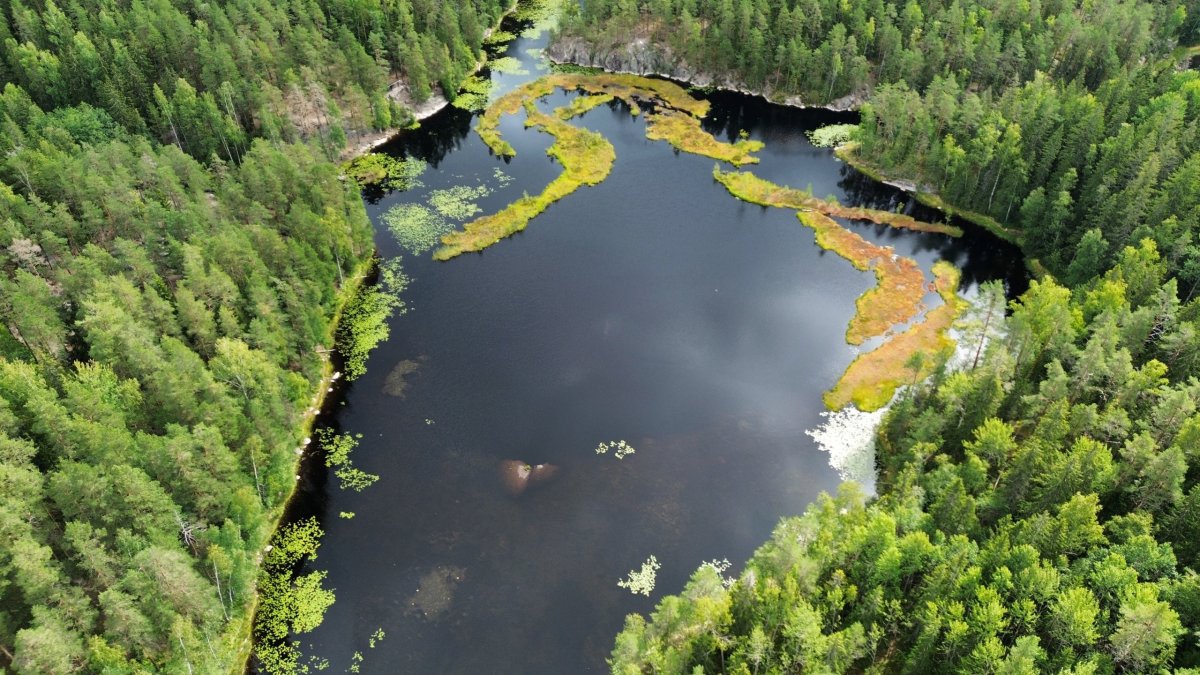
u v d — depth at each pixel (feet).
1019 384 332.39
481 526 332.19
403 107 625.41
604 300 459.73
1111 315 342.44
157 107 536.42
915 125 556.10
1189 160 425.28
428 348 422.00
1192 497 256.93
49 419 270.05
